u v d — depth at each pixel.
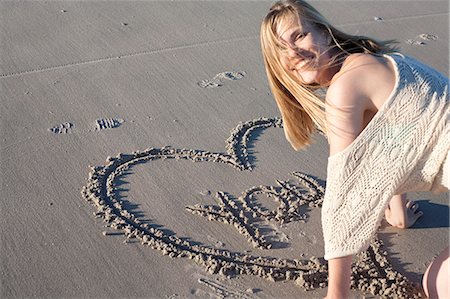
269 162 3.41
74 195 3.08
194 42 4.73
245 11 5.31
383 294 2.57
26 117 3.69
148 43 4.67
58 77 4.15
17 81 4.07
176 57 4.50
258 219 2.98
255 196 3.14
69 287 2.54
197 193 3.13
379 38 4.97
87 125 3.66
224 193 3.15
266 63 2.53
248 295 2.54
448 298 2.43
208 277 2.63
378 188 2.37
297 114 2.65
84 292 2.52
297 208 3.07
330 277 2.44
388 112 2.33
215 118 3.79
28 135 3.53
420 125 2.34
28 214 2.93
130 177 3.22
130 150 3.44
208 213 3.00
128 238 2.81
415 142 2.35
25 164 3.28
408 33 5.11
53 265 2.64
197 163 3.37
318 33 2.43
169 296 2.52
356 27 5.15
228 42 4.77
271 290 2.57
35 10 5.10
